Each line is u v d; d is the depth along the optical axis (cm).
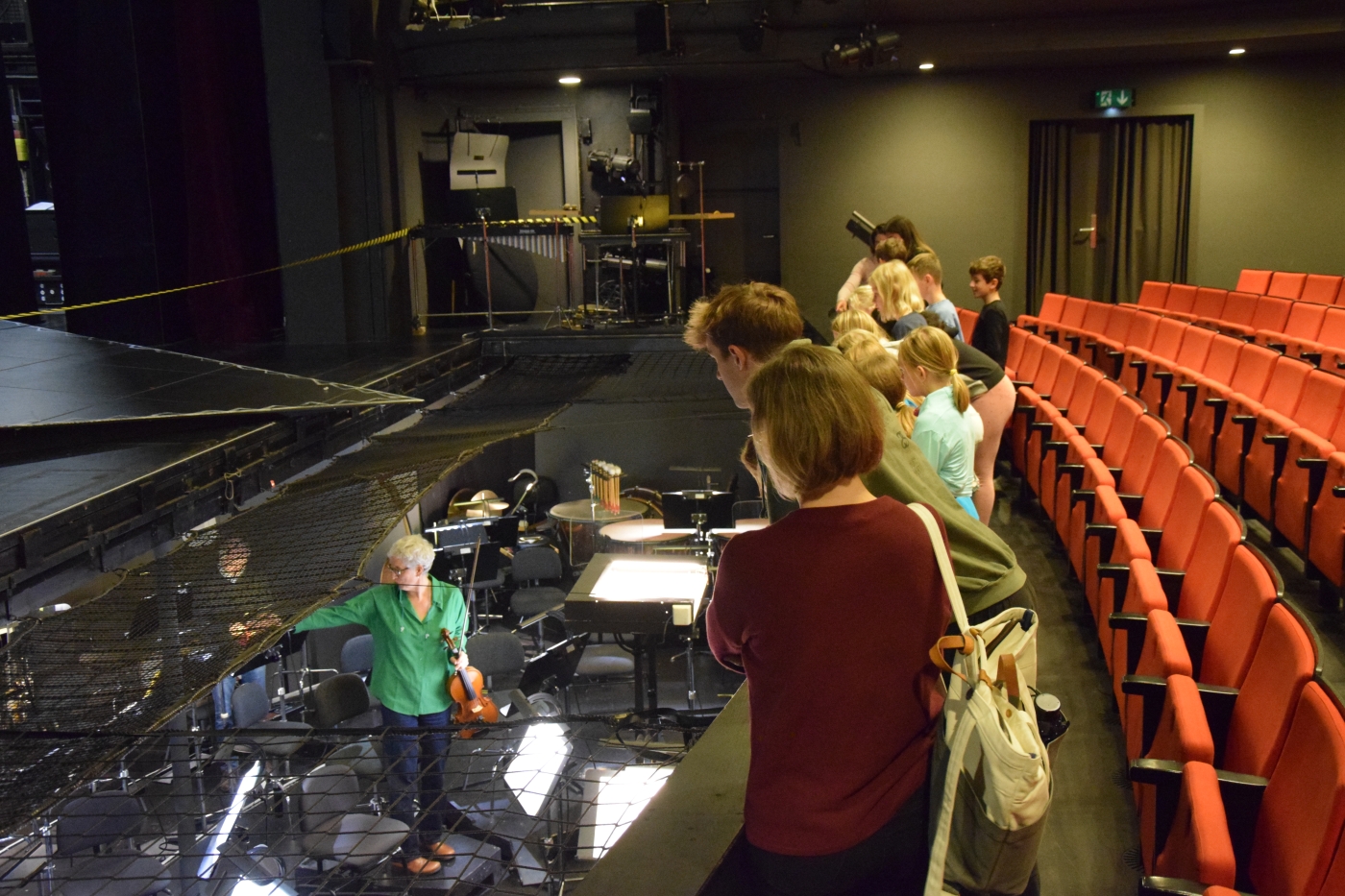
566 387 816
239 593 301
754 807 152
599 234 916
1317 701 196
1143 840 262
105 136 943
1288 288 979
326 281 903
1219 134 1062
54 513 395
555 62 941
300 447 585
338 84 885
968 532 201
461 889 318
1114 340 856
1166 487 382
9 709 235
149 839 282
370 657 676
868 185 1096
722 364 210
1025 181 1080
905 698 150
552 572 781
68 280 964
